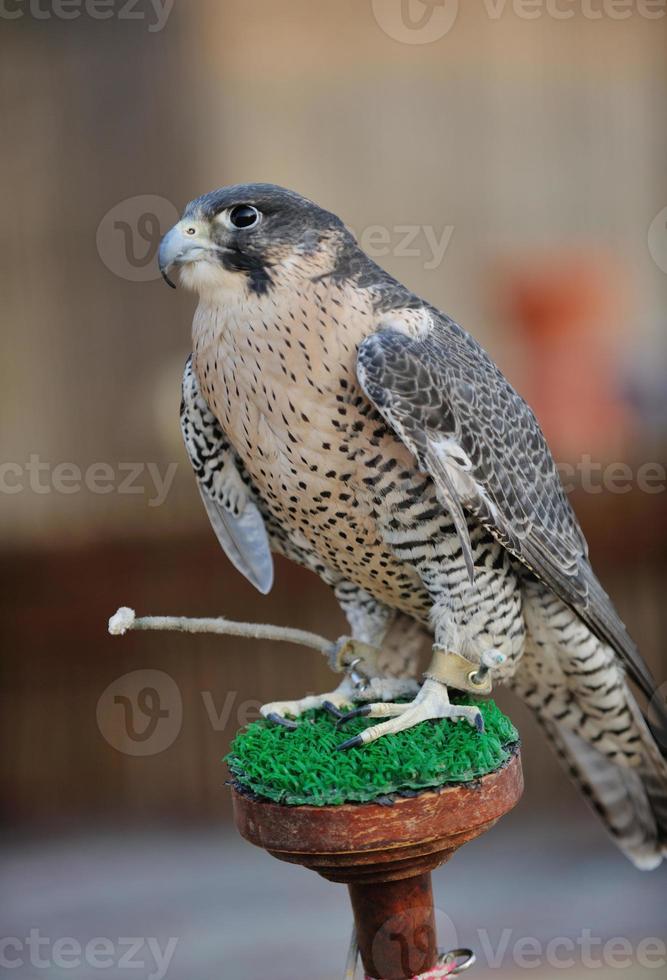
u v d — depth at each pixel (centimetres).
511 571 457
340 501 433
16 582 893
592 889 870
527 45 990
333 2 977
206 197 423
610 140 996
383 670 494
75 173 942
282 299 415
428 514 429
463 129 994
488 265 998
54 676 917
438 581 440
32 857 915
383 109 990
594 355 942
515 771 365
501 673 461
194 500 899
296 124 984
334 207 995
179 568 896
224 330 420
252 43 970
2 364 933
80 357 935
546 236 1004
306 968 757
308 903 859
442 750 360
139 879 890
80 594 898
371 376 401
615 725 499
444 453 411
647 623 908
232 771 372
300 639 420
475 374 448
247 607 894
